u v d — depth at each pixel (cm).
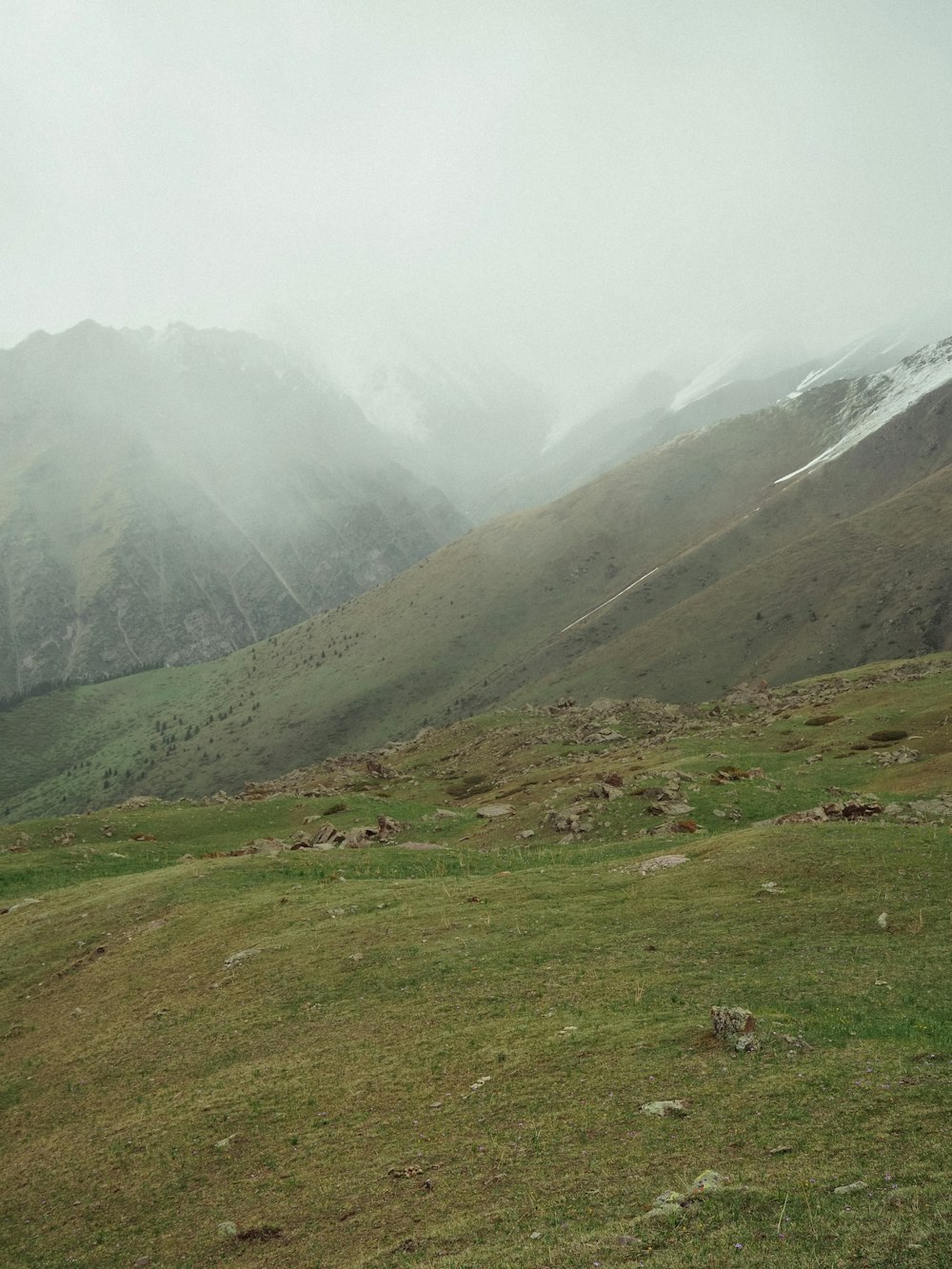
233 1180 1700
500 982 2342
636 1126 1476
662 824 4928
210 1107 2033
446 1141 1602
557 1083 1722
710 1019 1884
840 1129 1312
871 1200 1069
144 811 7662
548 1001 2167
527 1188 1357
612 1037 1884
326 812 6994
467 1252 1195
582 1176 1352
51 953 3644
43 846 6347
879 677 10125
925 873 2638
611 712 11269
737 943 2338
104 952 3484
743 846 3183
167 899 3853
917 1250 928
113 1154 1958
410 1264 1212
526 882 3300
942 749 5991
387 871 4038
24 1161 2081
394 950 2720
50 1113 2314
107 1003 2959
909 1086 1426
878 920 2342
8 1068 2700
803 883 2719
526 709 13350
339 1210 1471
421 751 12175
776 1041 1714
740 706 10438
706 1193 1156
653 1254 1038
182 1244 1531
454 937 2744
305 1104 1925
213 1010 2617
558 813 5388
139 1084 2302
